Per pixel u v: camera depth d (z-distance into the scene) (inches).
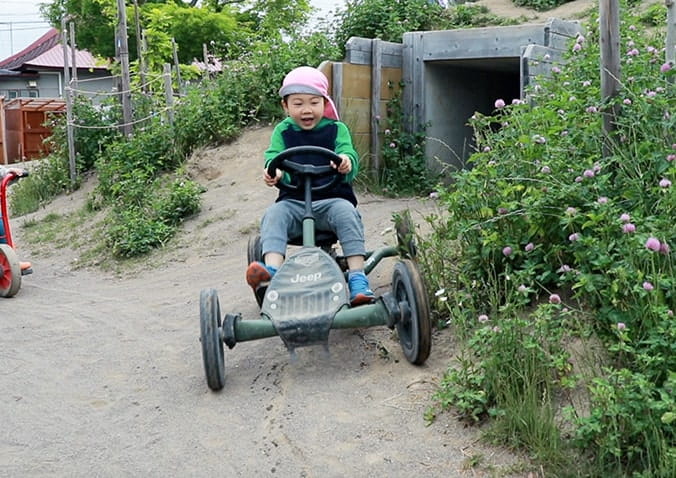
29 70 1513.3
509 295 151.6
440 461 124.3
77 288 280.8
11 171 279.6
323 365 165.6
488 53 353.4
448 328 169.8
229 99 423.8
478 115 211.5
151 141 421.1
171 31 979.9
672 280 128.2
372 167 363.9
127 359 192.1
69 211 419.8
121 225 331.3
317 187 184.4
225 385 164.1
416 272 156.1
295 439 136.6
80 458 139.9
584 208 157.6
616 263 136.4
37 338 214.1
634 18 266.8
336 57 415.5
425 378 151.9
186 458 136.4
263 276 165.6
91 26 1121.4
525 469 117.6
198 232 326.0
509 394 128.1
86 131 475.2
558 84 222.4
